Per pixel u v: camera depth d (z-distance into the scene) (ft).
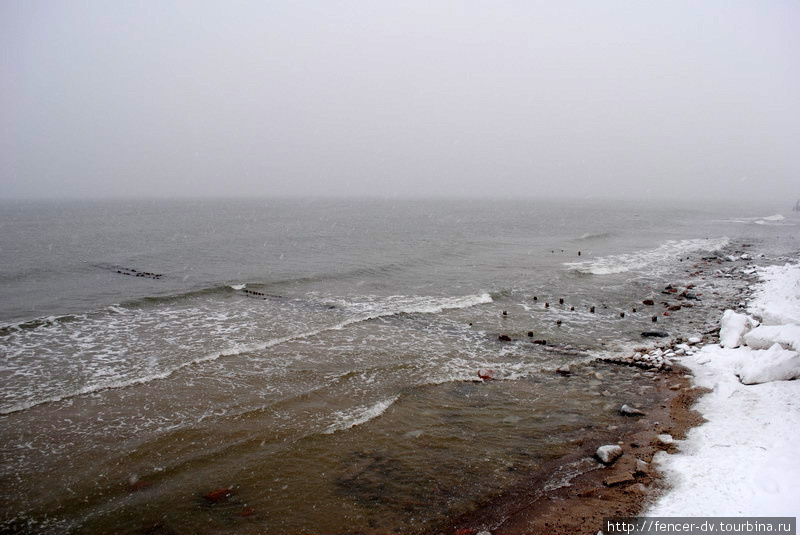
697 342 56.49
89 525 25.61
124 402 40.01
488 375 47.01
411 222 278.26
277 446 33.71
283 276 95.45
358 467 31.42
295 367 48.26
